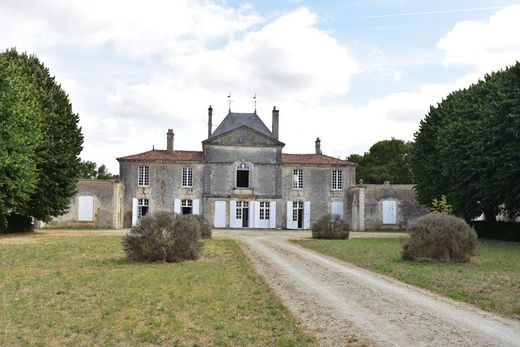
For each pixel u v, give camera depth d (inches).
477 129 1188.5
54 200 1314.0
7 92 1057.5
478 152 1178.0
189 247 748.6
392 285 541.0
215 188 1899.6
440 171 1375.5
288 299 457.4
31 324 361.7
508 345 309.3
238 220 1909.4
